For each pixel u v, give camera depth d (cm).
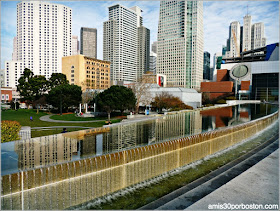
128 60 17100
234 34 19612
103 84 10612
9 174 750
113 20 16250
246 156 1256
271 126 2570
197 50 13162
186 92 4744
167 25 13962
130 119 2719
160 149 1204
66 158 987
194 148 1409
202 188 694
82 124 2583
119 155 1038
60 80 5875
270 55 8144
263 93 6931
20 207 771
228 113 3172
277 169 704
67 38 14762
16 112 4481
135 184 1070
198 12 13162
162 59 14238
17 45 13725
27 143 1306
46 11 13750
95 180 958
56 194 848
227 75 9200
